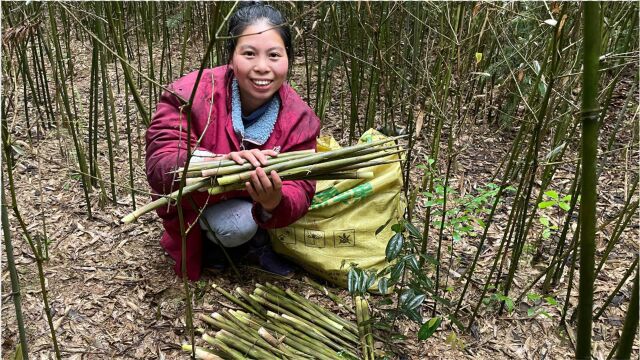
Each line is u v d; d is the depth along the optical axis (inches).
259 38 62.7
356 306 69.4
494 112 117.6
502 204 93.1
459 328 68.2
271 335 63.4
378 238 75.3
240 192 69.6
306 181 66.8
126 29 142.9
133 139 111.0
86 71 139.1
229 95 66.7
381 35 100.5
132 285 72.4
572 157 106.3
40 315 66.7
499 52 108.2
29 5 96.0
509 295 73.8
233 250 76.8
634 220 89.3
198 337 65.0
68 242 80.2
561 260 71.5
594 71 30.5
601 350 65.5
